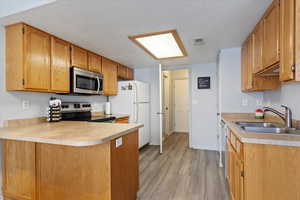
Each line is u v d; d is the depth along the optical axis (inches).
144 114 166.2
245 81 99.0
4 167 73.8
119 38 92.6
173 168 113.6
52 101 93.9
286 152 47.7
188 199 77.8
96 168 59.7
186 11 65.2
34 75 78.3
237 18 71.4
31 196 68.7
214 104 154.9
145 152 150.5
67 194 63.7
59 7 61.3
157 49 113.1
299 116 68.8
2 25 75.8
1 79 76.0
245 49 98.1
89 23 74.6
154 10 64.1
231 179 72.4
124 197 67.1
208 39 95.0
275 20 57.7
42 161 67.1
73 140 50.4
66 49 96.3
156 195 81.1
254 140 49.5
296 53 45.6
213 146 155.9
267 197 48.9
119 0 57.1
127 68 172.1
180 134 227.8
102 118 118.0
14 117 81.0
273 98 94.7
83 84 106.6
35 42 79.0
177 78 240.4
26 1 63.1
